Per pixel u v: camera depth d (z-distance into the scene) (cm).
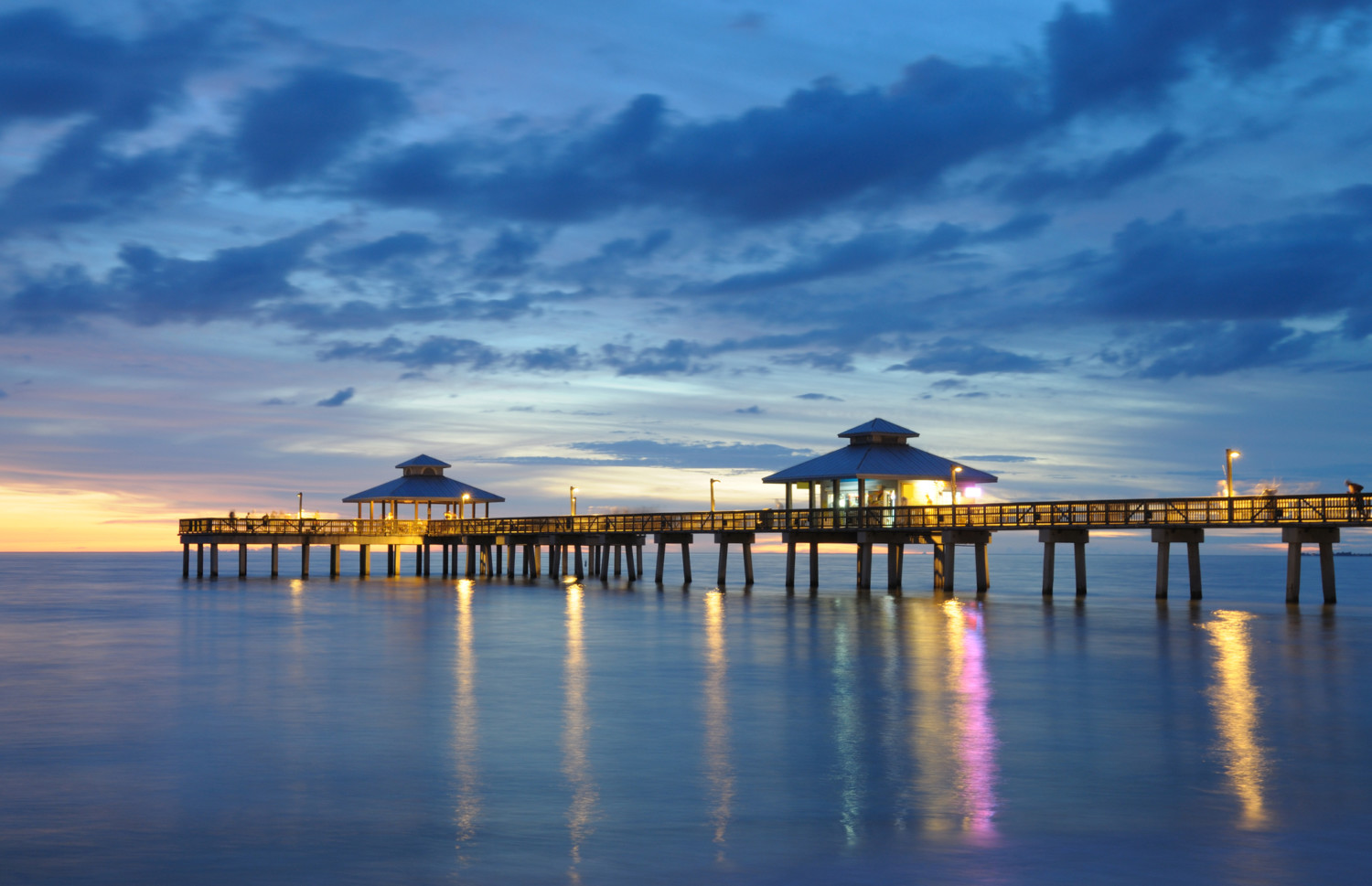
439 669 3155
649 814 1598
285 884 1309
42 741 2130
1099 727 2216
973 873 1328
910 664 3162
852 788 1738
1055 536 5650
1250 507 5031
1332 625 4209
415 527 9269
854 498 6831
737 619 4700
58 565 19438
